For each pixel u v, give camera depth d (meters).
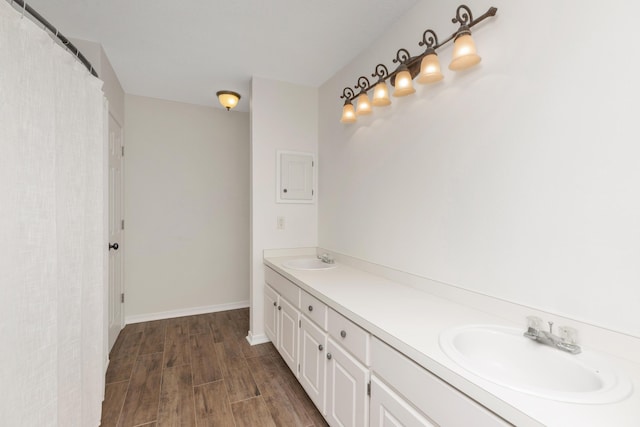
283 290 2.09
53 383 1.14
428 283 1.53
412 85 1.58
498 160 1.20
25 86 1.03
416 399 0.92
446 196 1.44
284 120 2.58
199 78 2.54
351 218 2.22
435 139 1.50
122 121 2.77
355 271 2.06
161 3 1.60
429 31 1.42
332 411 1.42
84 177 1.40
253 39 1.95
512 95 1.15
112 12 1.68
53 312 1.14
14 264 0.99
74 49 1.44
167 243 3.11
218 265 3.35
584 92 0.94
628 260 0.86
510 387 0.72
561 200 1.01
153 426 1.57
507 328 1.08
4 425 0.95
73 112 1.34
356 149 2.16
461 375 0.78
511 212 1.16
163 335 2.69
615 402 0.67
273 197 2.55
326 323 1.49
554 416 0.62
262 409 1.70
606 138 0.90
